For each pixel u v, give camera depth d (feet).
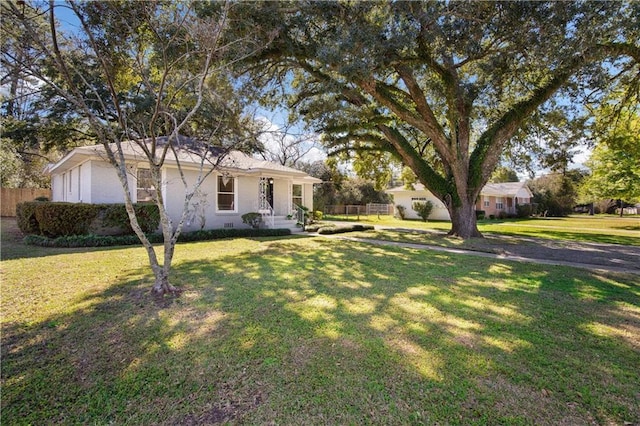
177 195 36.83
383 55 24.88
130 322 11.32
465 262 22.86
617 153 56.13
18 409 6.93
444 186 38.58
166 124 17.29
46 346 9.61
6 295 14.10
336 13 24.54
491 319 11.78
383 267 20.86
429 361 8.74
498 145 37.04
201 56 20.07
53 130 53.26
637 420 6.52
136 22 15.46
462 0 24.49
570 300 14.11
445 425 6.38
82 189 34.81
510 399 7.16
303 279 17.43
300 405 7.00
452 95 32.35
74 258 22.36
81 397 7.32
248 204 44.47
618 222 74.23
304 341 9.92
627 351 9.38
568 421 6.49
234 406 7.00
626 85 32.58
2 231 37.70
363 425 6.40
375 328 10.91
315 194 103.86
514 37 25.26
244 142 21.65
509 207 104.47
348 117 34.32
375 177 57.21
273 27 22.95
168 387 7.67
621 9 21.43
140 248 27.25
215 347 9.54
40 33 12.67
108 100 42.42
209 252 26.35
